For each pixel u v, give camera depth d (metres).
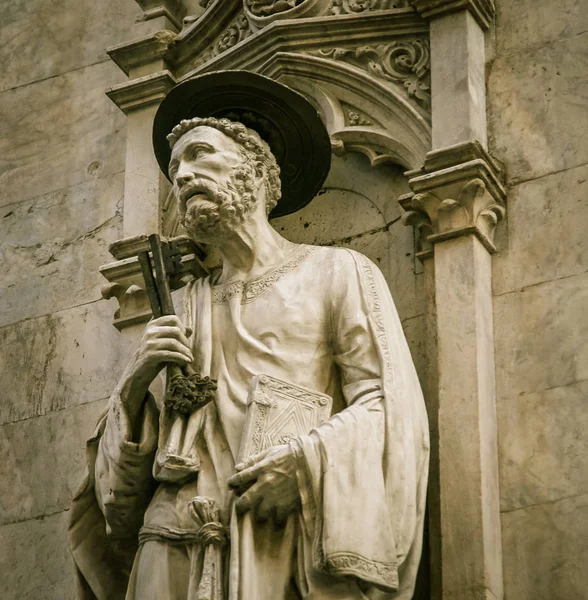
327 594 10.91
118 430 11.84
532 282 12.38
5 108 15.49
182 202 12.35
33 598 13.31
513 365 12.19
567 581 11.43
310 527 11.05
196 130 12.51
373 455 11.17
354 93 13.51
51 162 15.05
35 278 14.59
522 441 11.93
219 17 14.23
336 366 11.93
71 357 14.09
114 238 14.43
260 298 12.19
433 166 12.69
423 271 12.79
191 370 11.88
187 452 11.62
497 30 13.38
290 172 13.09
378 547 10.90
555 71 13.02
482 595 11.34
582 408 11.87
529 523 11.67
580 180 12.55
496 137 12.98
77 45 15.50
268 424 11.47
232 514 11.20
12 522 13.65
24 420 14.00
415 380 11.77
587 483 11.64
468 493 11.64
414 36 13.45
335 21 13.61
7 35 15.84
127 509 11.92
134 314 13.64
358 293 11.99
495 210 12.62
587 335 12.07
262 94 12.77
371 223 13.32
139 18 15.28
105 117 15.03
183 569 11.38
